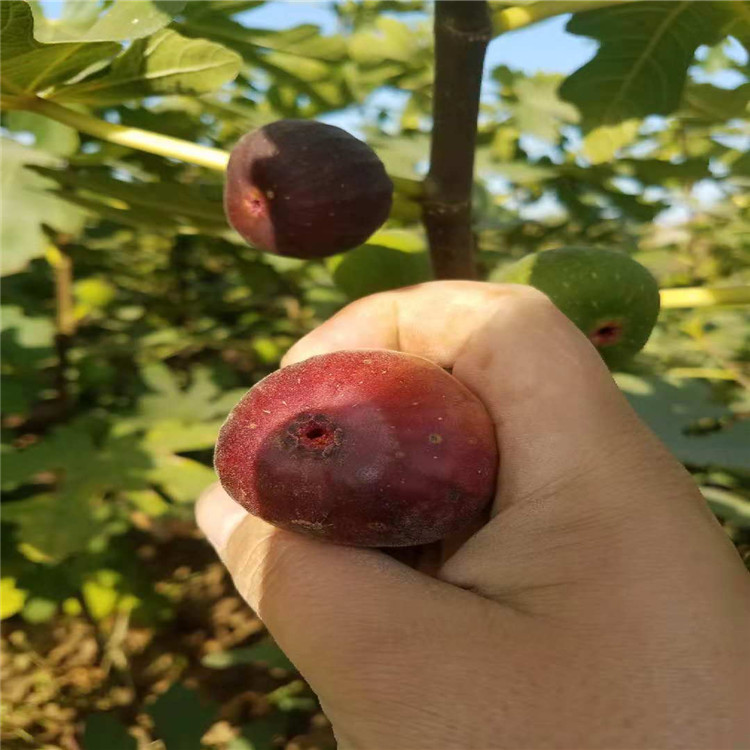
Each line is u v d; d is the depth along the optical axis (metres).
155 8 0.16
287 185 0.16
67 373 0.38
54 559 0.27
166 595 0.38
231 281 0.47
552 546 0.12
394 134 0.33
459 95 0.16
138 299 0.46
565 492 0.12
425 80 0.34
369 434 0.12
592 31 0.21
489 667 0.11
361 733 0.11
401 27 0.33
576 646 0.11
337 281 0.20
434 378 0.13
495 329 0.14
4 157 0.20
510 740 0.11
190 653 0.37
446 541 0.14
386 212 0.17
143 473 0.29
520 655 0.11
